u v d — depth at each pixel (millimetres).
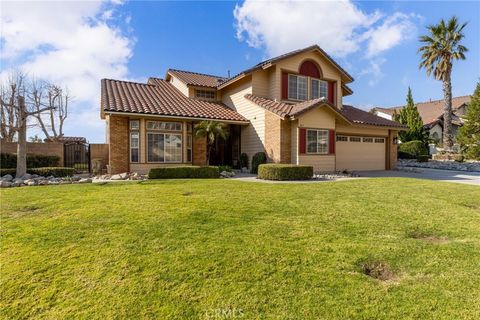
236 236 5207
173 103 18406
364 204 7785
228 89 21219
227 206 7363
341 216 6566
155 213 6668
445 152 29250
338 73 21156
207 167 14961
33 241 5078
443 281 3701
